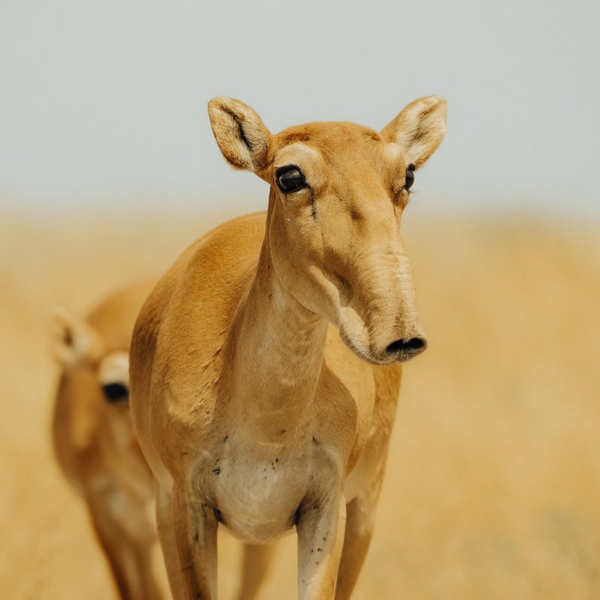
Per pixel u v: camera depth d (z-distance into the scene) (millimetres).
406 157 19688
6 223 83125
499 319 57125
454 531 37688
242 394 20828
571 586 33344
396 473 41312
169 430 21750
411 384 49375
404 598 33188
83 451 34031
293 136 20062
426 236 74438
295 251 19359
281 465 21141
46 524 33781
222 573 35594
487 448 43562
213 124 20234
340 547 21609
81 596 33969
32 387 46719
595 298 61688
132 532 33594
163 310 23625
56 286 58625
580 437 45469
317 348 20453
